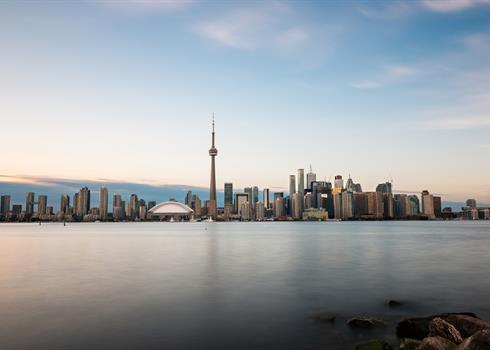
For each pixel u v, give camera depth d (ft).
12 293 127.65
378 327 85.35
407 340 71.77
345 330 84.38
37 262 223.92
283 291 130.72
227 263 217.15
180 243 416.26
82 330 85.61
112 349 73.77
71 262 223.71
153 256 262.88
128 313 100.32
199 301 114.83
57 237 569.64
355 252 290.76
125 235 646.33
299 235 621.72
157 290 132.98
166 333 83.51
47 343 77.20
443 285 141.49
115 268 194.08
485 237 522.06
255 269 189.57
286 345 75.72
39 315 98.53
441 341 65.92
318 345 75.41
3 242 436.76
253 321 92.53
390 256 257.34
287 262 221.66
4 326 88.63
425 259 235.81
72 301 115.24
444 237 525.34
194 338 80.07
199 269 189.98
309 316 96.89
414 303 112.37
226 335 81.82
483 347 56.80
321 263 215.31
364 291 130.31
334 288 135.95
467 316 75.61
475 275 166.40
